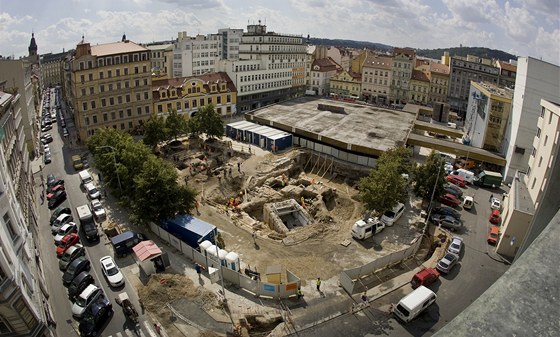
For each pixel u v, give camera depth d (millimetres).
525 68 72312
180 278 42562
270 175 74562
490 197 70000
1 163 36594
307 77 159250
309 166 84750
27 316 31359
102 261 44688
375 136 84875
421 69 148625
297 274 45625
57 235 51750
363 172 76438
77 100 87438
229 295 41312
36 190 67625
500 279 5031
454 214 60344
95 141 72750
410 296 39375
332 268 46969
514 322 4293
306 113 104688
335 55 192375
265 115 101688
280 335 36594
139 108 98250
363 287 43438
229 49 132375
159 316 37938
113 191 61438
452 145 85000
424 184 61938
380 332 37344
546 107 54719
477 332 4223
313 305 40469
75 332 37125
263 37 133875
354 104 118625
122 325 37688
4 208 33156
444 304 41406
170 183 52312
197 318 37656
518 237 49781
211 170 75062
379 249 51156
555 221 5668
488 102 85062
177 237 51281
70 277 43500
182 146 89188
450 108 139250
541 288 4660
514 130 76250
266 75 129875
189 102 108750
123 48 95812
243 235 54125
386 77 148250
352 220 59406
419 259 49562
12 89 66312
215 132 88875
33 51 184500
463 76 134625
